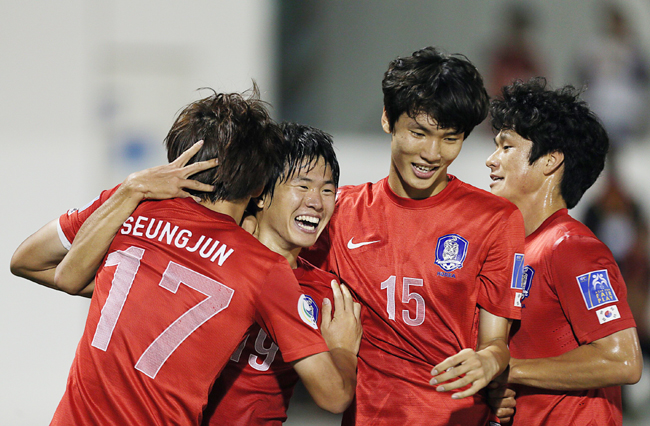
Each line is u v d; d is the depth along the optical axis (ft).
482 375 26.94
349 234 32.83
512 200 34.40
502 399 31.71
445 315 31.32
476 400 32.07
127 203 28.25
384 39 112.27
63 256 31.71
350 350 29.89
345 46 111.14
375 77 111.34
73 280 29.25
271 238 31.14
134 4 71.92
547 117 33.01
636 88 90.99
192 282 26.94
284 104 105.70
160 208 28.50
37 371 70.74
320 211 30.27
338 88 110.73
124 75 72.28
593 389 31.99
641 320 74.79
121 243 28.32
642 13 101.86
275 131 29.99
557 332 31.96
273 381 30.63
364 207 33.17
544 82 35.14
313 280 31.63
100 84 72.18
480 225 31.01
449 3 112.16
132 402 26.02
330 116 110.32
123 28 72.02
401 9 112.78
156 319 26.61
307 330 27.17
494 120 35.01
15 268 32.27
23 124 71.92
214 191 28.63
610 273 30.78
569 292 30.91
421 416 31.76
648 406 72.49
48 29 71.72
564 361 30.53
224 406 30.37
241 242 27.76
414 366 32.01
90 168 72.23
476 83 29.32
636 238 74.79
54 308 71.10
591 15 110.73
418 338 31.71
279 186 30.07
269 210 30.63
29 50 71.72
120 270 27.78
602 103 88.38
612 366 29.60
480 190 32.17
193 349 26.45
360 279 32.19
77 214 31.40
